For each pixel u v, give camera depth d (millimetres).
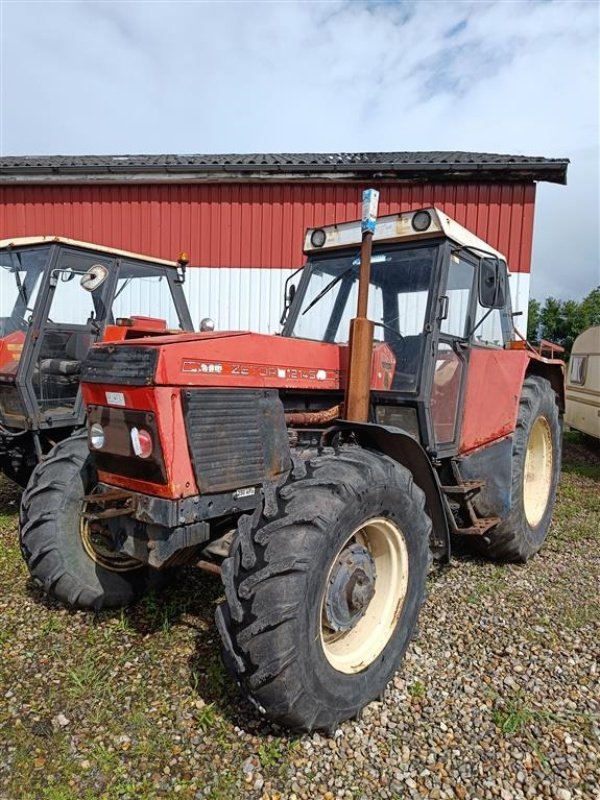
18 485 5500
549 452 4301
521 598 3234
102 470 2326
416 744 2045
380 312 3098
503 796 1828
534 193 7906
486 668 2527
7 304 4602
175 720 2127
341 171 8148
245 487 2326
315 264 3416
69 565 2910
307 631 1907
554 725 2166
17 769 1899
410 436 2496
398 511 2332
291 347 2633
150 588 3119
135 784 1834
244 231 8648
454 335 3154
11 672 2449
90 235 8953
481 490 3453
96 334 4660
